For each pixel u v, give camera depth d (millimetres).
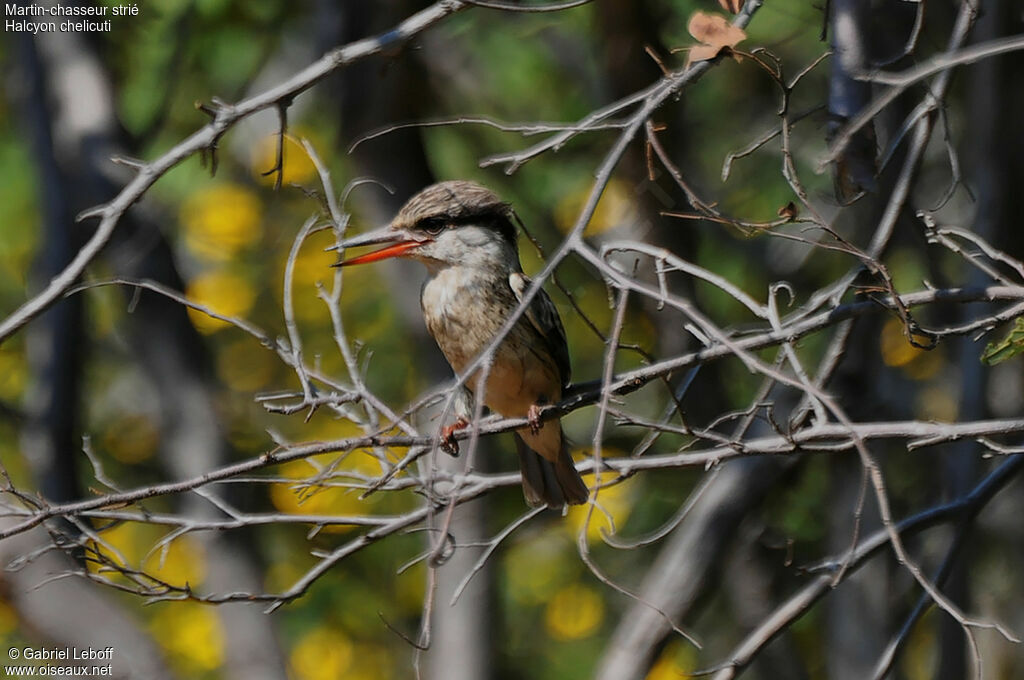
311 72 6609
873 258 6344
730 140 13078
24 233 13484
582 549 5871
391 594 12680
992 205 10133
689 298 11852
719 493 10359
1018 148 10203
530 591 13211
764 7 10711
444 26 12375
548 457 8711
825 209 11953
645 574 12703
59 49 12773
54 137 12797
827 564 7340
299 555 12688
